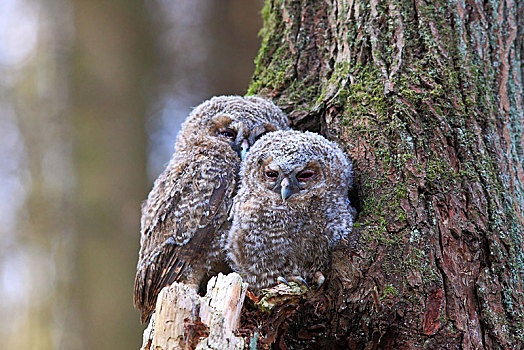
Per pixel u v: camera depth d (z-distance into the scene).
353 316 7.28
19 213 17.22
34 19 18.19
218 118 9.73
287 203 8.08
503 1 8.74
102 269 15.50
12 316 18.66
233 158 9.33
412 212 7.29
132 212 16.06
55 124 16.77
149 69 17.89
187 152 9.74
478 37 8.34
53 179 16.67
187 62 18.89
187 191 8.97
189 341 6.07
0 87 17.77
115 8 17.23
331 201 7.93
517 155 8.20
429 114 7.72
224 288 6.54
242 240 8.19
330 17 9.34
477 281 7.10
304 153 8.23
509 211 7.56
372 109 8.06
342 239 7.52
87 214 15.84
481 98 7.97
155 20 18.41
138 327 15.47
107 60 16.81
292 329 7.74
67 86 16.73
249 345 6.82
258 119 9.46
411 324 6.96
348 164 8.08
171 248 8.82
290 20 9.74
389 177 7.61
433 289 6.95
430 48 8.12
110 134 16.41
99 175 16.05
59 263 16.00
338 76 8.73
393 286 7.04
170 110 18.47
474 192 7.42
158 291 8.86
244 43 18.95
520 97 8.52
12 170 17.64
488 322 6.98
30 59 17.92
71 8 17.20
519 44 8.84
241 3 19.19
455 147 7.64
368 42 8.52
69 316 15.46
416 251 7.10
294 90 9.53
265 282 8.06
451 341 6.87
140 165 16.64
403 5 8.40
